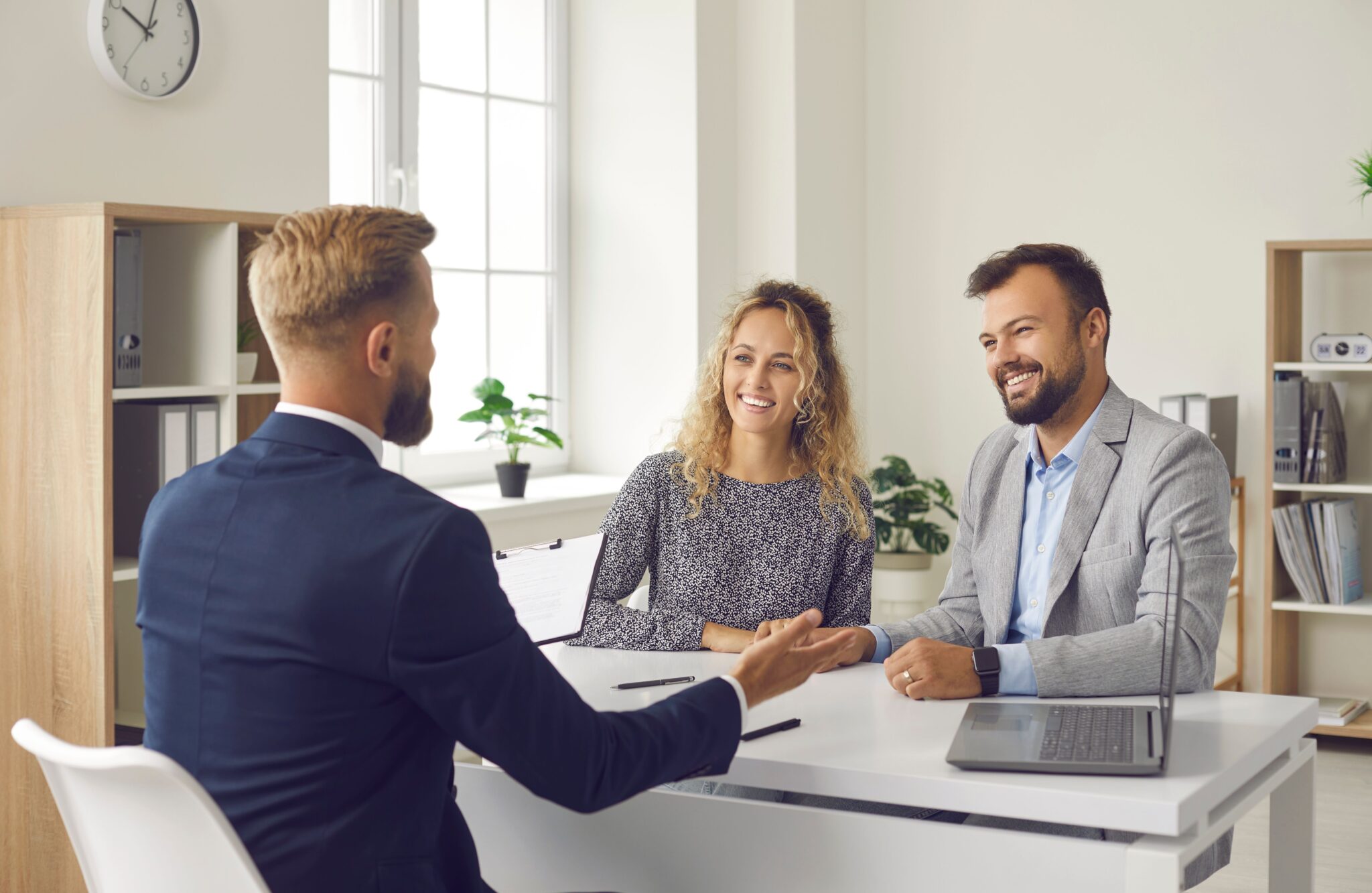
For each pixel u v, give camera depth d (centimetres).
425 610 122
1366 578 428
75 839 132
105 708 241
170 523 133
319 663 122
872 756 155
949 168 493
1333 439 405
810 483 244
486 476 442
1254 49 439
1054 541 214
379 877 126
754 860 161
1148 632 184
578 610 211
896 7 500
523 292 456
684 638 225
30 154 276
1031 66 477
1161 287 457
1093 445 208
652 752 136
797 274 465
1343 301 427
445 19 425
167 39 298
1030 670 182
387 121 403
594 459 473
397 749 128
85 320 242
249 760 125
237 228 272
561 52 464
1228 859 200
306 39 335
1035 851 144
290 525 126
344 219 137
